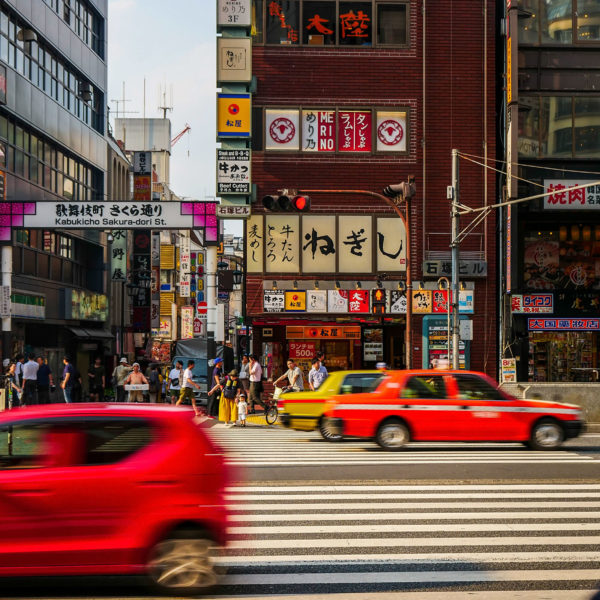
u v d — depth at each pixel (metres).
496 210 37.06
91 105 51.66
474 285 36.75
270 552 9.77
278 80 36.88
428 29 37.28
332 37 37.12
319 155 36.78
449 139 37.12
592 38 35.78
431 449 20.55
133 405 8.47
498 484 14.88
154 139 108.56
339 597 7.99
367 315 36.50
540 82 35.59
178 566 7.88
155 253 75.38
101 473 7.86
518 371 36.50
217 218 35.38
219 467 8.21
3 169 35.66
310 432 25.83
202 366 41.09
